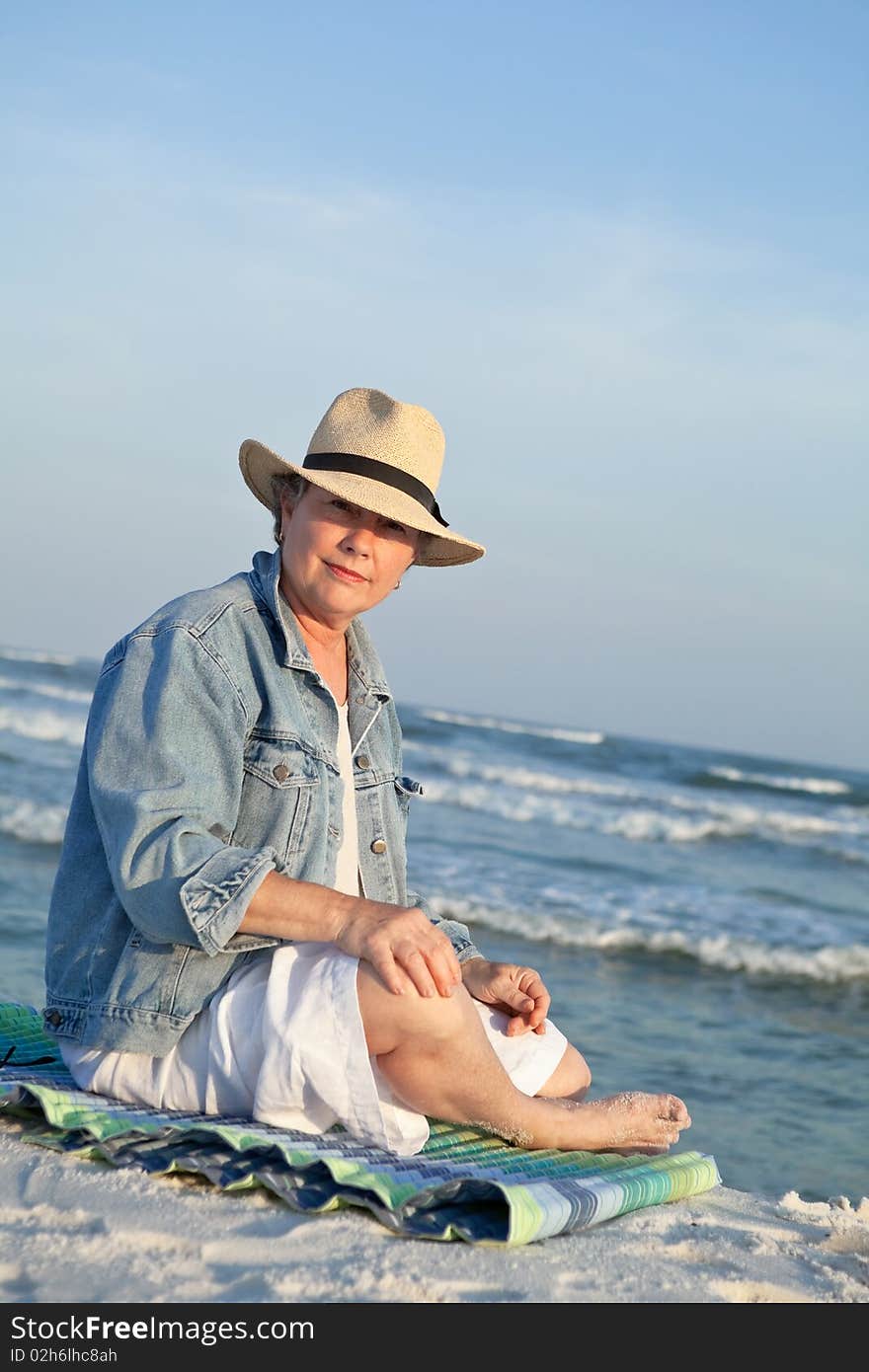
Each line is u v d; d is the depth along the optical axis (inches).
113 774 107.0
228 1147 101.0
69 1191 93.5
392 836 124.6
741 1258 96.7
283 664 116.0
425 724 1674.5
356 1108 103.7
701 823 848.9
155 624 113.2
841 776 2062.0
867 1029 336.5
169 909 102.1
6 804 536.7
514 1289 84.3
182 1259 83.4
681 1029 311.6
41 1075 120.0
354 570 116.3
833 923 500.4
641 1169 114.5
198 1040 108.3
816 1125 227.8
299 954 107.6
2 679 1536.7
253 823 112.0
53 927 114.1
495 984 126.0
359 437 117.5
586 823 829.2
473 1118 110.5
